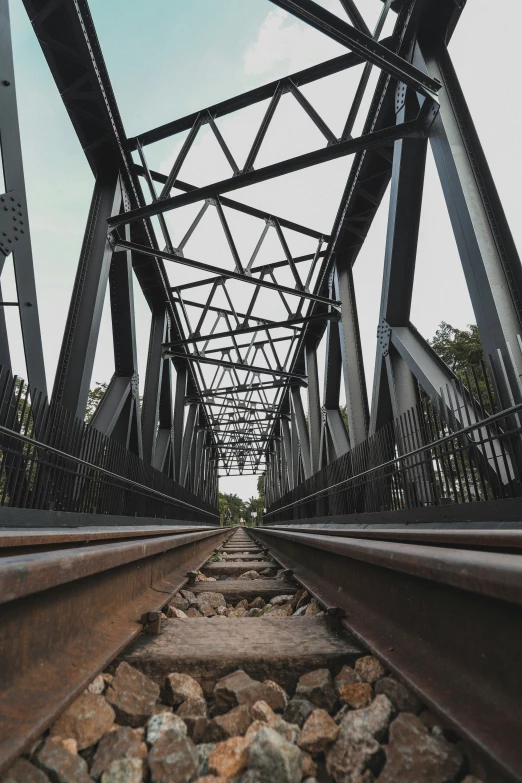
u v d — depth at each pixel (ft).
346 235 46.34
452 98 22.44
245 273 41.91
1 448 16.93
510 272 17.83
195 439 100.22
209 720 4.43
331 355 53.06
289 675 5.64
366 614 7.18
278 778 3.33
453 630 4.68
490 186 19.43
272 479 148.46
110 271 36.24
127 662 5.60
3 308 18.31
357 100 29.19
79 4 26.94
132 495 35.88
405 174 26.04
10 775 3.31
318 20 21.08
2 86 18.67
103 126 32.68
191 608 11.15
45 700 4.09
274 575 18.35
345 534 17.67
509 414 14.03
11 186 18.88
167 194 31.71
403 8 25.72
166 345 55.67
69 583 5.48
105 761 3.67
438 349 68.90
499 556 4.00
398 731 3.90
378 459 29.17
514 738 3.31
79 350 28.07
